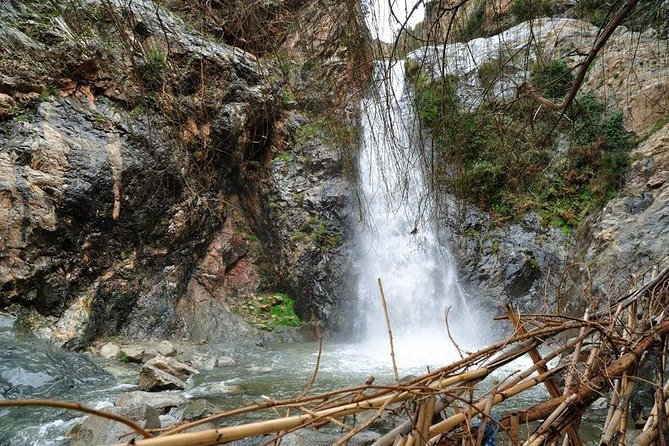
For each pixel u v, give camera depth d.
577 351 1.86
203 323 10.75
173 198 10.26
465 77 4.10
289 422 1.05
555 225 11.52
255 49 3.46
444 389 1.38
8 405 0.78
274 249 12.63
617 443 1.68
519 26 5.11
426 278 11.72
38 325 8.48
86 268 9.29
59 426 5.29
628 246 9.07
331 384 7.34
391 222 11.62
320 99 3.96
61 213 8.79
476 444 1.37
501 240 11.59
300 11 3.18
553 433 1.59
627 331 2.06
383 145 3.79
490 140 5.03
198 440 0.88
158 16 3.37
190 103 4.00
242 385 7.28
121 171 9.30
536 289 11.15
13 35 8.76
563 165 11.41
